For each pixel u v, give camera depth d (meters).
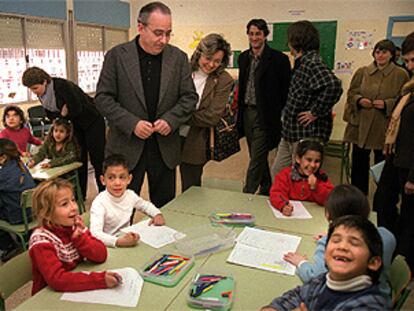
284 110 3.19
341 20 5.15
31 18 4.67
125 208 2.05
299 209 2.15
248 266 1.53
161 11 2.02
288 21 5.41
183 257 1.59
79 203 3.58
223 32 5.82
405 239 2.46
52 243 1.48
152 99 2.25
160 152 2.31
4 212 2.73
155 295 1.34
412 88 2.35
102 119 3.82
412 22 4.84
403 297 1.37
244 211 2.13
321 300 1.18
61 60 5.26
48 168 3.34
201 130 2.66
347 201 1.58
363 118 3.70
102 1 5.77
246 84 3.68
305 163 2.24
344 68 5.25
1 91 4.48
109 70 2.21
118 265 1.54
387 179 2.65
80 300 1.31
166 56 2.23
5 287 1.43
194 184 2.80
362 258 1.11
